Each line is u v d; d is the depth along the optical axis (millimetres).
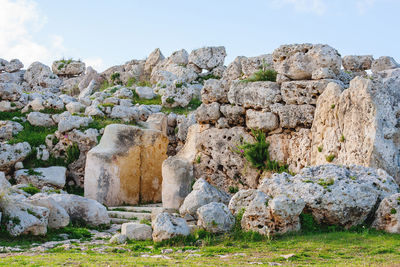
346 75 17500
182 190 16547
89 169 19016
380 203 11227
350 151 14367
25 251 10570
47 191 17562
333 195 11297
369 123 13945
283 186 11961
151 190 20297
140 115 25312
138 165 19922
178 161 16812
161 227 11031
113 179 19062
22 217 12156
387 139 13766
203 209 11492
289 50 17609
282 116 17422
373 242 9930
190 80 30141
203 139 19719
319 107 16203
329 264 8227
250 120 18266
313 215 11492
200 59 31141
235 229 11375
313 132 16406
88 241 12344
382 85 14234
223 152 19141
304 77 17406
